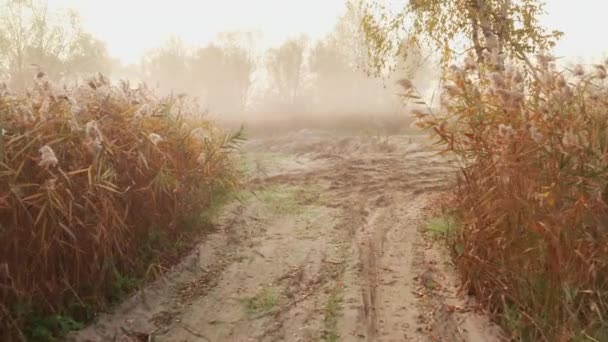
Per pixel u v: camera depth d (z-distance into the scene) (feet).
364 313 13.66
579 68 13.97
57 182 13.38
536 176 12.78
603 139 13.03
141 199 16.55
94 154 13.80
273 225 21.76
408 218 22.00
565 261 11.83
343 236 20.06
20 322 11.82
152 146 17.31
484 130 14.74
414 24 30.09
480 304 13.37
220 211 22.34
